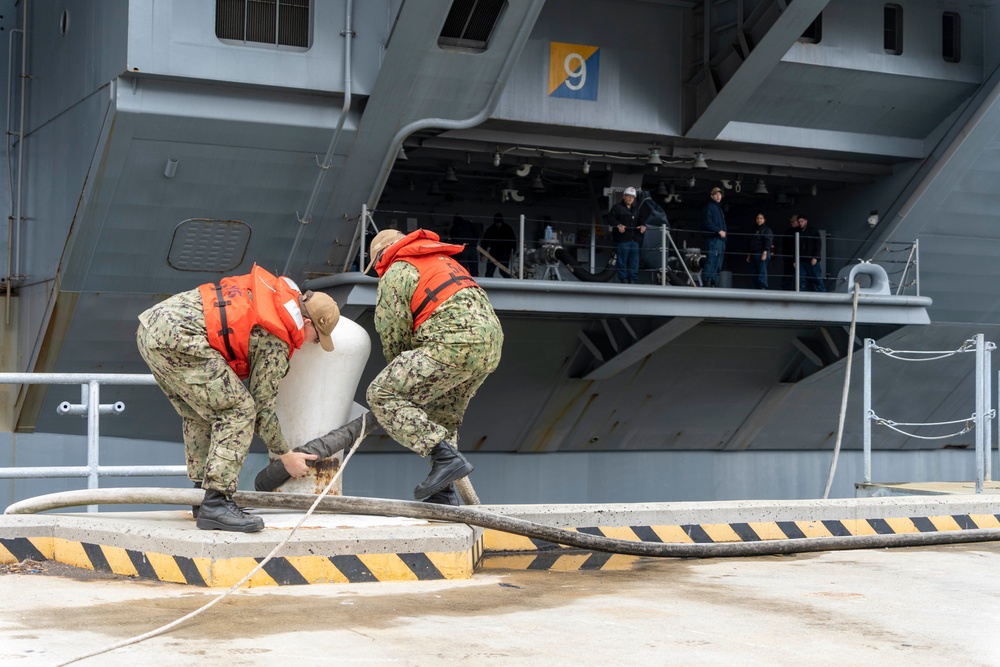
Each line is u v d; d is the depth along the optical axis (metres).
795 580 4.64
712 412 13.87
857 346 13.37
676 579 4.67
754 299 11.89
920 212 13.13
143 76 9.08
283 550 4.25
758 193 14.30
